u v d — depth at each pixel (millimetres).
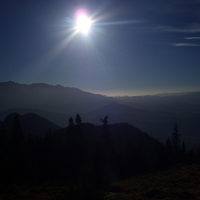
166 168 28312
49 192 13883
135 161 34812
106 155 20000
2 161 20469
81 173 14539
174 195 11148
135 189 14836
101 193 12430
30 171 22641
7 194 13203
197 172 17516
